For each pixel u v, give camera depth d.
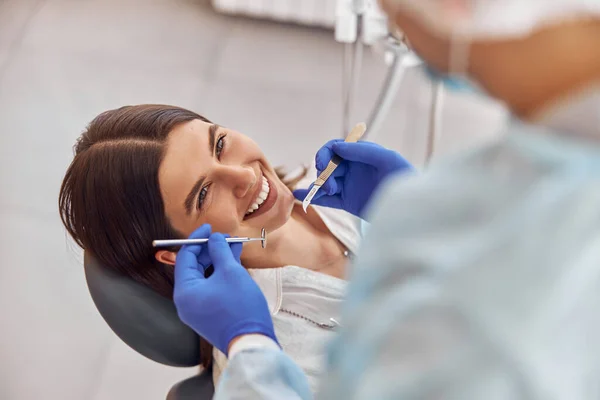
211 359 1.25
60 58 2.64
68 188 1.22
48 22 2.77
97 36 2.71
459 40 0.46
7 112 2.49
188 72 2.59
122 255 1.19
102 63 2.62
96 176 1.18
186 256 1.02
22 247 2.16
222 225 1.20
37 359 1.94
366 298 0.50
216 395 0.80
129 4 2.83
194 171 1.17
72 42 2.70
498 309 0.43
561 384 0.42
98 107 2.50
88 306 2.05
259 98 2.50
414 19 0.49
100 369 1.93
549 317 0.43
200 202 1.18
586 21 0.44
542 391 0.42
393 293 0.47
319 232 1.38
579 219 0.44
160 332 1.19
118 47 2.68
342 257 1.37
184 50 2.66
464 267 0.45
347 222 1.37
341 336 0.51
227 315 0.88
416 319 0.45
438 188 0.49
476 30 0.45
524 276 0.44
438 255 0.47
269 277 1.25
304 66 2.60
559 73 0.45
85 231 1.20
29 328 2.00
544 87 0.46
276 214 1.25
